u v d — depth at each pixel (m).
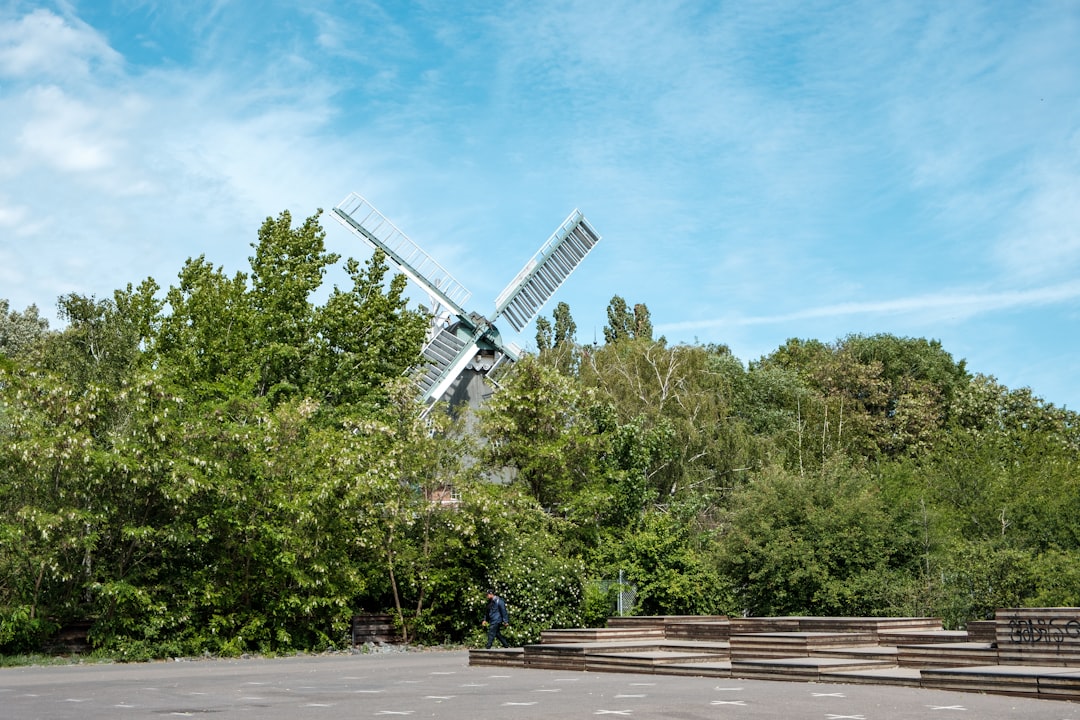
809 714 13.34
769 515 35.72
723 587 36.34
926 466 46.62
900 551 34.56
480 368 56.94
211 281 42.88
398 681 20.22
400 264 57.09
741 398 67.06
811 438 65.25
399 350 46.41
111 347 43.50
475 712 14.03
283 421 32.44
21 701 16.83
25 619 27.69
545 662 23.23
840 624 22.83
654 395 54.88
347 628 33.22
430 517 35.12
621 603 38.56
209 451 30.58
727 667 20.17
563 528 39.31
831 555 34.12
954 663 18.39
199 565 31.05
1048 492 37.84
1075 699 14.79
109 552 29.95
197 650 29.80
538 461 40.25
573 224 63.19
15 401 29.48
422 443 35.59
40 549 28.33
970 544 33.16
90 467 28.64
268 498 31.22
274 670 24.27
